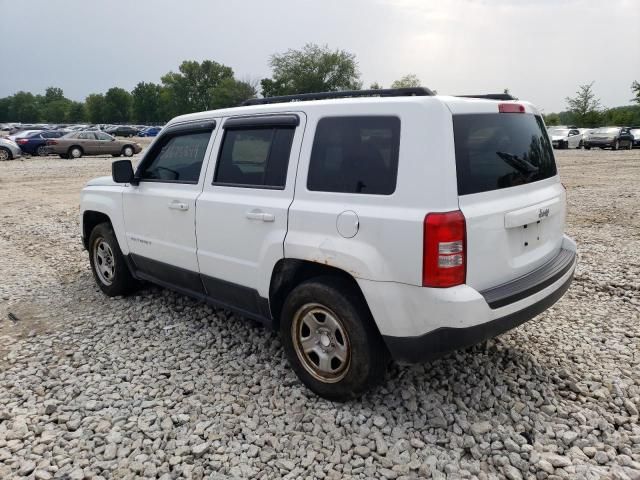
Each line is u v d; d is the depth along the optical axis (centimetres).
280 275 360
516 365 386
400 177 296
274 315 379
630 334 432
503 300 301
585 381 362
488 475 278
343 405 340
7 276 655
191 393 362
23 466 288
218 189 404
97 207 539
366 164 313
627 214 973
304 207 336
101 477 281
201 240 418
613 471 273
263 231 364
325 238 324
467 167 298
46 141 2741
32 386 375
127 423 327
